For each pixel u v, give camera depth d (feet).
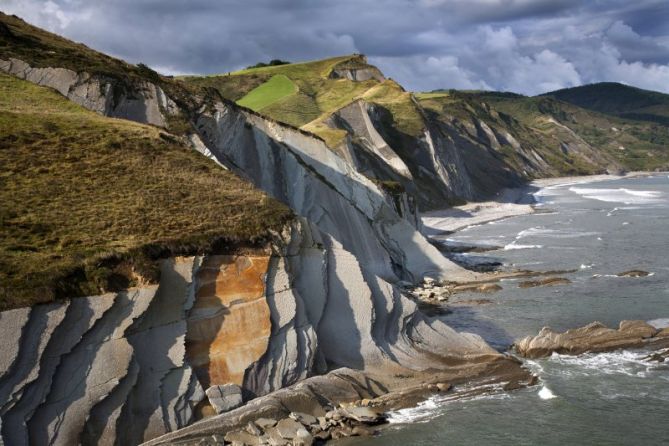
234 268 96.68
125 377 80.79
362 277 111.04
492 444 84.58
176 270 90.84
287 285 100.83
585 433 87.30
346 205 172.96
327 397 94.73
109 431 78.23
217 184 113.91
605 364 110.01
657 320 127.65
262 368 94.63
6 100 126.72
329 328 107.24
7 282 76.79
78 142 113.70
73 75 145.69
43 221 91.86
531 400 97.14
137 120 149.07
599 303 145.07
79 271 82.64
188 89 165.68
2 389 71.72
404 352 109.50
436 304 150.92
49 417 74.69
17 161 103.71
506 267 190.90
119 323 82.64
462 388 101.45
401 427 89.10
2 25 150.10
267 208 108.99
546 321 134.10
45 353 75.66
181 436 81.10
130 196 103.04
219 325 93.30
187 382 86.48
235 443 80.89
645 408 93.97
